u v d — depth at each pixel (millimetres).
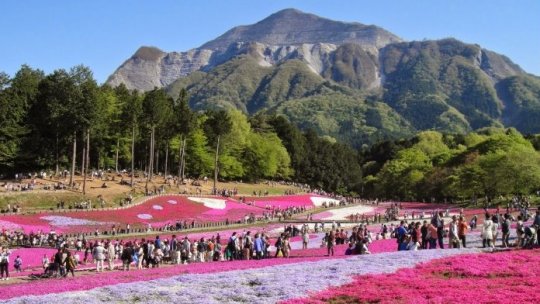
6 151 99375
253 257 41812
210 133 139375
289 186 161250
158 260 40094
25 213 71938
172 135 123312
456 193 132375
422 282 24469
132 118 106688
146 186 100188
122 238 63500
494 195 119688
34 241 56469
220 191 118000
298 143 192750
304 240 49031
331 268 29828
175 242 42375
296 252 46219
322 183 192500
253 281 27250
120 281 30375
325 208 114875
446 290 22375
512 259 29359
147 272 33938
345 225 83375
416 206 125500
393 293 22328
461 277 25953
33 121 107188
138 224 75750
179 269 34312
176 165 145750
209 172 143250
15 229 62750
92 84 99250
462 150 170500
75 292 26469
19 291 28109
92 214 76188
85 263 45031
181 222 77625
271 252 47750
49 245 56250
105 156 126375
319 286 24641
